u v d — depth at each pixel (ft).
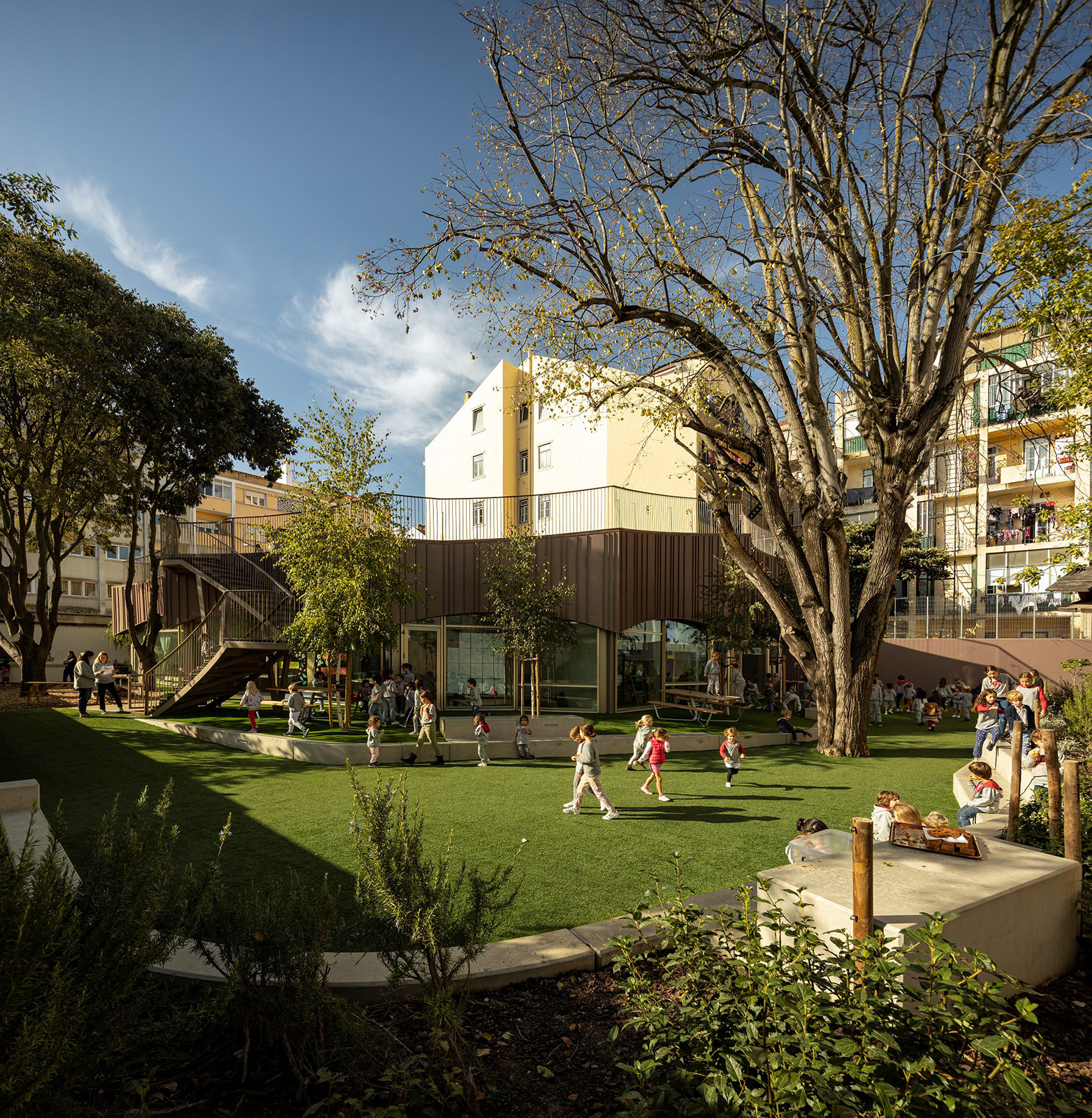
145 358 72.33
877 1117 8.52
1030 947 15.88
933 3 40.47
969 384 63.00
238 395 81.97
